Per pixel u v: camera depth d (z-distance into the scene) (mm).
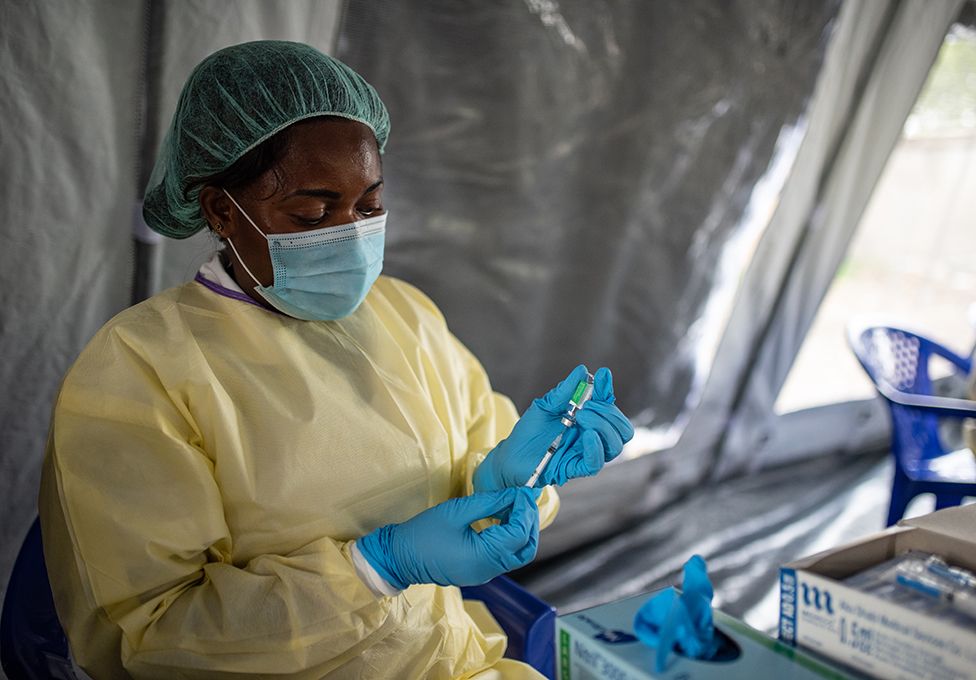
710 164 2295
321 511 1025
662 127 2152
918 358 2613
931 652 754
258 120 1004
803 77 2342
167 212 1167
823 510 2896
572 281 2193
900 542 945
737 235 2484
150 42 1381
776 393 2994
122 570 955
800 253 2697
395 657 1041
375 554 991
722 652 830
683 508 2834
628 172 2156
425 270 1934
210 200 1080
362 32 1634
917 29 2488
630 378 2451
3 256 1328
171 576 965
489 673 1150
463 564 963
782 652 832
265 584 962
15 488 1441
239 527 1013
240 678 961
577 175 2078
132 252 1482
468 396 1315
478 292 2033
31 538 1131
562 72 1934
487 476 1123
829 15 2295
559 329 2223
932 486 2176
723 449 2943
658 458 2693
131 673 982
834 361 4434
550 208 2066
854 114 2533
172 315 1067
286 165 1017
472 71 1811
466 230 1954
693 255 2404
